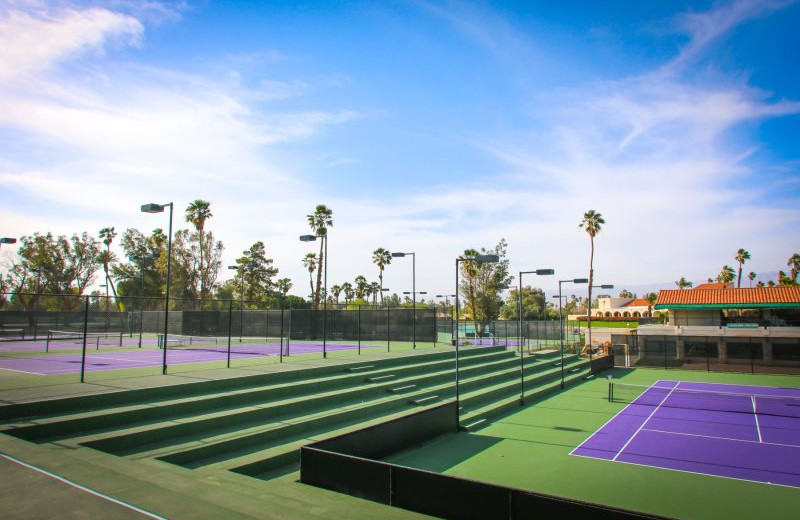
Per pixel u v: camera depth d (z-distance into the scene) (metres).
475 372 26.58
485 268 62.91
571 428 18.11
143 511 6.57
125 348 32.16
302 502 7.65
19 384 14.98
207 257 64.88
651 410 21.78
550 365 34.16
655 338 45.59
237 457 11.72
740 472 13.10
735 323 46.03
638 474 12.86
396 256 33.69
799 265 88.69
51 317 49.97
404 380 21.31
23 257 63.03
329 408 16.67
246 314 46.69
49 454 9.09
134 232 71.75
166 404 13.37
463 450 14.98
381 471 8.91
